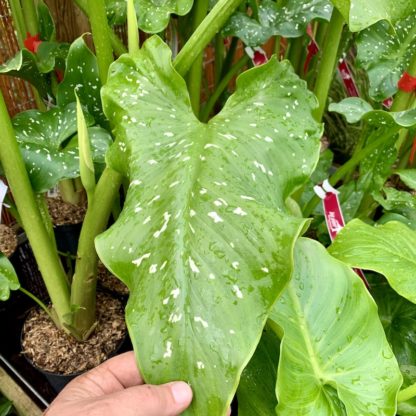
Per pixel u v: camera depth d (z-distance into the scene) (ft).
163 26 1.62
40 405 2.01
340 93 3.18
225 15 1.46
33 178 1.66
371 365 1.25
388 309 2.01
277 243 0.99
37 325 2.11
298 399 1.15
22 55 1.74
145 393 0.97
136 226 1.11
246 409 1.46
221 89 2.51
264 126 1.31
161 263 1.03
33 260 2.58
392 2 1.31
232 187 1.12
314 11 2.16
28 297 2.50
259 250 1.00
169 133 1.29
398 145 2.36
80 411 1.08
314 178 2.54
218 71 2.80
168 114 1.35
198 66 1.94
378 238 1.55
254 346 0.91
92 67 1.85
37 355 1.99
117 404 1.04
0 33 2.36
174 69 1.38
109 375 1.43
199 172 1.16
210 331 0.94
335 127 3.36
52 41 2.28
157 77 1.39
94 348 2.00
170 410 0.92
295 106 1.39
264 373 1.52
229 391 0.90
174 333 0.95
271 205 1.15
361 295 1.32
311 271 1.37
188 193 1.11
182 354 0.94
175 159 1.21
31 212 1.63
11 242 2.52
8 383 2.09
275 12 2.22
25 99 2.61
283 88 1.43
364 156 2.07
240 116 1.36
